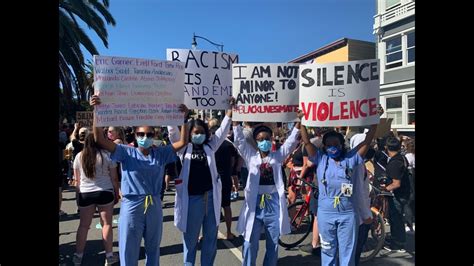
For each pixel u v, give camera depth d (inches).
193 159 163.2
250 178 162.6
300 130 167.9
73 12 666.8
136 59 151.9
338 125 163.3
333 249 154.8
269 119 180.7
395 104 748.6
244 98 180.5
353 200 153.9
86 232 196.2
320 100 164.2
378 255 208.7
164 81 156.7
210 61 184.5
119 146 147.3
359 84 162.1
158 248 154.2
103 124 144.9
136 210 145.9
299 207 230.2
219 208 166.4
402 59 731.4
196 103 182.4
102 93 145.9
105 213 197.8
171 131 172.6
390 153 213.0
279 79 180.7
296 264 199.0
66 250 224.8
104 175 195.8
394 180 206.8
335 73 163.2
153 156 150.1
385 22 757.9
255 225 161.9
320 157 159.9
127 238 145.8
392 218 212.5
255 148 169.9
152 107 153.7
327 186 153.9
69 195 400.8
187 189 161.3
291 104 181.5
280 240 224.7
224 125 175.5
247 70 180.2
